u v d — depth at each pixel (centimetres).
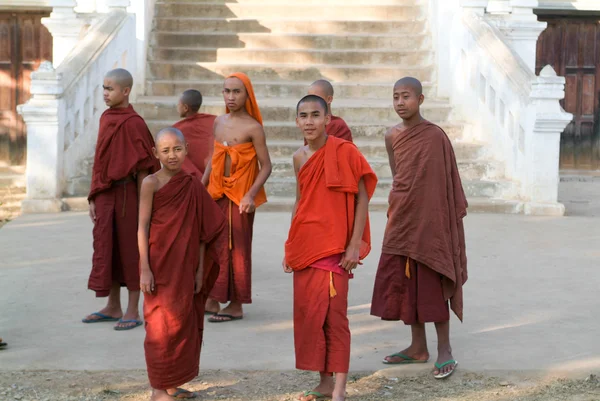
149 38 1550
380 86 1477
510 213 1209
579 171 1783
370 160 1277
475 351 629
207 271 541
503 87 1270
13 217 1391
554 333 672
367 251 550
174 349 514
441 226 565
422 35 1556
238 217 703
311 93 683
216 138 718
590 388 559
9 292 775
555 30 1761
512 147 1259
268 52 1535
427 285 573
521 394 548
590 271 874
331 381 542
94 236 675
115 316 704
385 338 662
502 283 827
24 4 1636
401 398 541
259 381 572
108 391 548
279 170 1264
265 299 773
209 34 1559
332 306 525
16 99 1677
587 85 1775
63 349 628
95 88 1307
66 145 1212
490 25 1378
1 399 530
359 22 1587
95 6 1527
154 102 1390
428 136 571
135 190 678
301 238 527
